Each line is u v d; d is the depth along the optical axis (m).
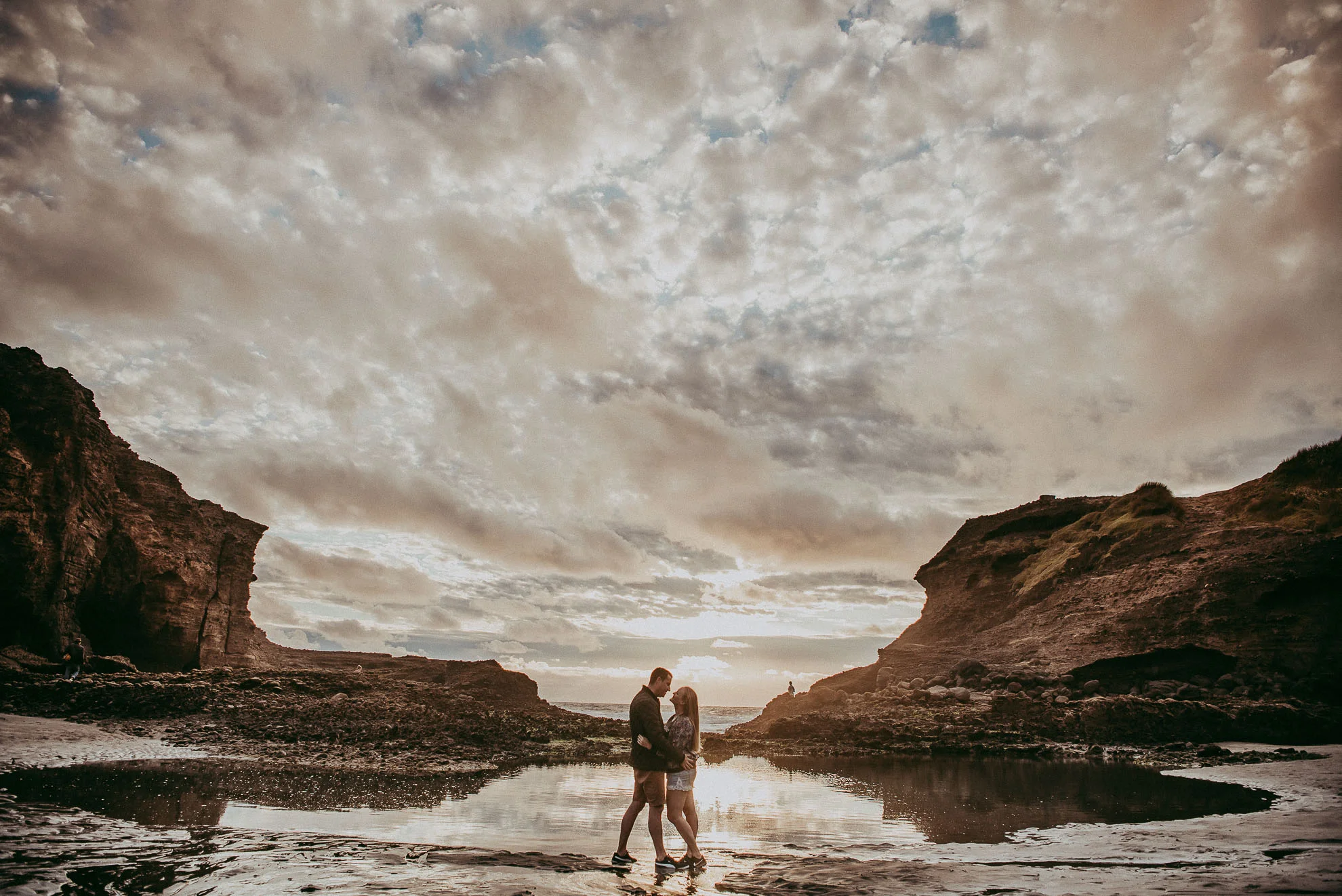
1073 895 6.58
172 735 23.00
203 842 8.80
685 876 7.89
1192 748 24.36
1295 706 29.25
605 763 23.09
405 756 21.88
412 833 10.86
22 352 41.38
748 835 11.54
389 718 28.38
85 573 40.69
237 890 6.74
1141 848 9.34
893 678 44.19
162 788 13.83
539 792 15.98
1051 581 47.88
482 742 26.48
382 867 7.69
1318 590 33.91
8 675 31.67
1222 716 27.78
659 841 8.59
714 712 172.88
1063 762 23.11
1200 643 34.97
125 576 43.34
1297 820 11.33
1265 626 33.97
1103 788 16.34
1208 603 35.94
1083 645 38.69
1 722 21.91
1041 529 56.59
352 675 38.56
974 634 51.09
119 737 21.75
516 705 49.06
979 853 9.51
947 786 17.38
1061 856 9.01
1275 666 33.03
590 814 13.28
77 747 19.31
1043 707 30.09
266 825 10.90
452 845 9.83
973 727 29.53
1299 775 17.81
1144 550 44.44
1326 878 7.01
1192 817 12.06
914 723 30.70
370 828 11.14
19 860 7.61
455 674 51.28
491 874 7.52
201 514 49.75
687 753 9.08
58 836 8.80
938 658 44.25
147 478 48.09
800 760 24.98
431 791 15.46
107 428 45.66
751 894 7.05
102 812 10.98
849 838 11.27
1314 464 42.50
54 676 32.88
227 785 14.77
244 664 47.94
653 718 8.95
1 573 35.66
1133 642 36.88
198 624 45.72
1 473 36.59
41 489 38.41
